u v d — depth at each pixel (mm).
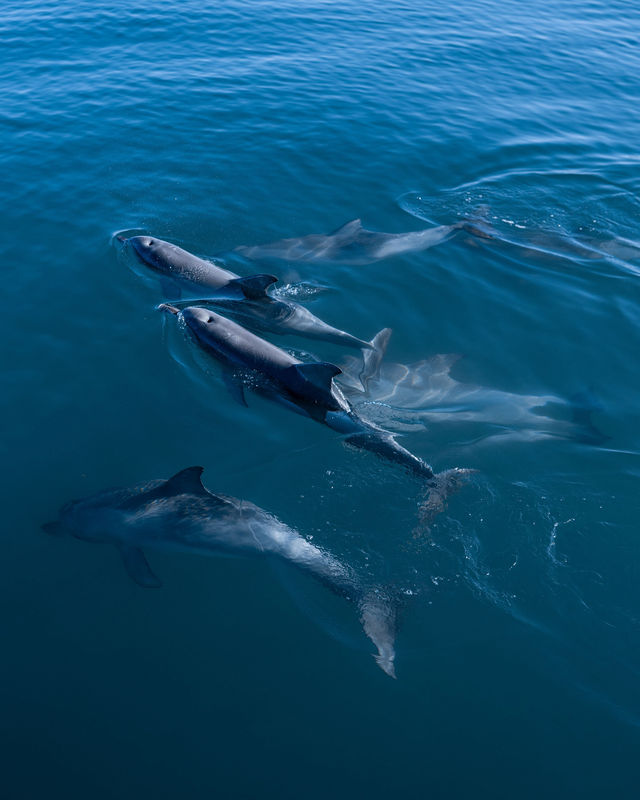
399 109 21672
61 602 8312
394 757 7004
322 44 26000
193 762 6930
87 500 9281
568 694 7508
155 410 10898
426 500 9508
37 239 14844
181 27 26609
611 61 26391
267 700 7449
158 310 13062
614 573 8648
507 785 6797
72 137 18969
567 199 17797
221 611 8289
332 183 17766
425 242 15609
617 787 6789
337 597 8406
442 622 8141
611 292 14406
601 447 10547
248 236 15633
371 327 13195
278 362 11688
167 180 17344
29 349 11883
